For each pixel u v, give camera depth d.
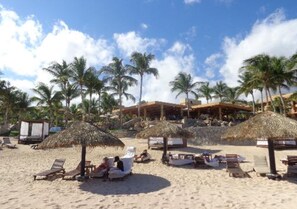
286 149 23.11
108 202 7.75
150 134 15.58
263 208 7.05
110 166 11.52
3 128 42.34
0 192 8.77
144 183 10.32
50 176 11.40
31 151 21.36
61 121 49.75
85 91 39.09
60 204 7.50
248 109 39.25
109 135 11.27
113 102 50.34
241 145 25.56
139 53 36.62
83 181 10.52
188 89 40.16
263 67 30.11
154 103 33.66
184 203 7.62
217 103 34.88
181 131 15.65
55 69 38.78
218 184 10.12
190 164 15.08
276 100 44.44
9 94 43.88
